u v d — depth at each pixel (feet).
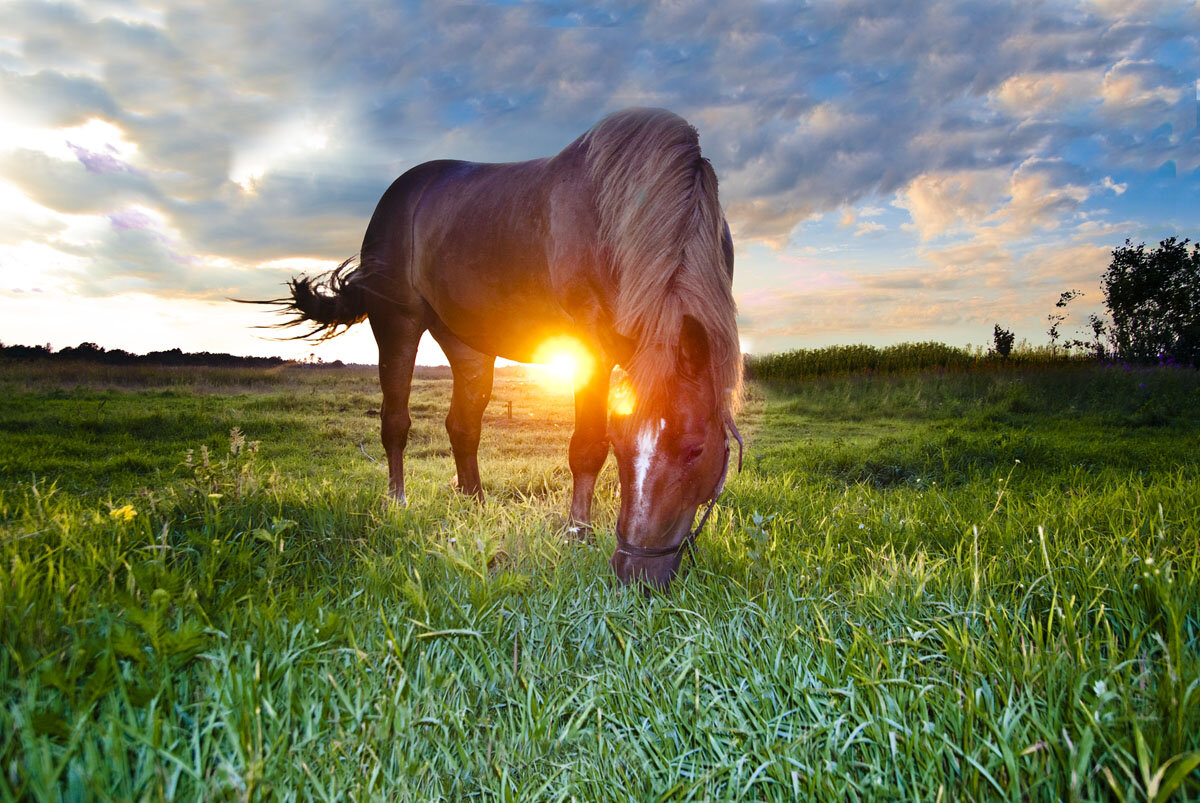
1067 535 8.33
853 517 10.74
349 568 8.61
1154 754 3.76
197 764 4.09
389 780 4.58
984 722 4.54
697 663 5.84
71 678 4.35
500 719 5.31
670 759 4.74
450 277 13.05
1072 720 4.32
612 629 6.60
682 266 8.07
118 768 3.97
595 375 10.57
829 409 36.58
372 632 6.18
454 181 13.99
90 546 7.07
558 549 9.20
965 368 48.93
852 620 6.46
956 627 5.75
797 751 4.59
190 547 7.53
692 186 8.44
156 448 22.08
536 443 25.07
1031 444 17.70
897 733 4.56
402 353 15.06
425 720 4.98
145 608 5.54
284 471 18.66
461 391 14.94
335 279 15.65
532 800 4.51
